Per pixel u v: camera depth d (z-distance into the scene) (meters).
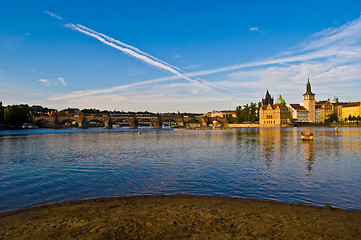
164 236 12.67
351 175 27.41
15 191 22.12
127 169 31.64
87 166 34.12
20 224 14.38
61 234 12.95
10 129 193.62
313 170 30.23
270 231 13.20
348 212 16.12
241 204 17.81
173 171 30.14
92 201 18.73
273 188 22.36
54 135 123.12
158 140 86.38
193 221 14.57
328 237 12.52
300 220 14.71
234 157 41.62
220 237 12.52
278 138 86.75
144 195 20.28
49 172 30.27
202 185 23.55
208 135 116.69
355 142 68.50
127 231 13.25
